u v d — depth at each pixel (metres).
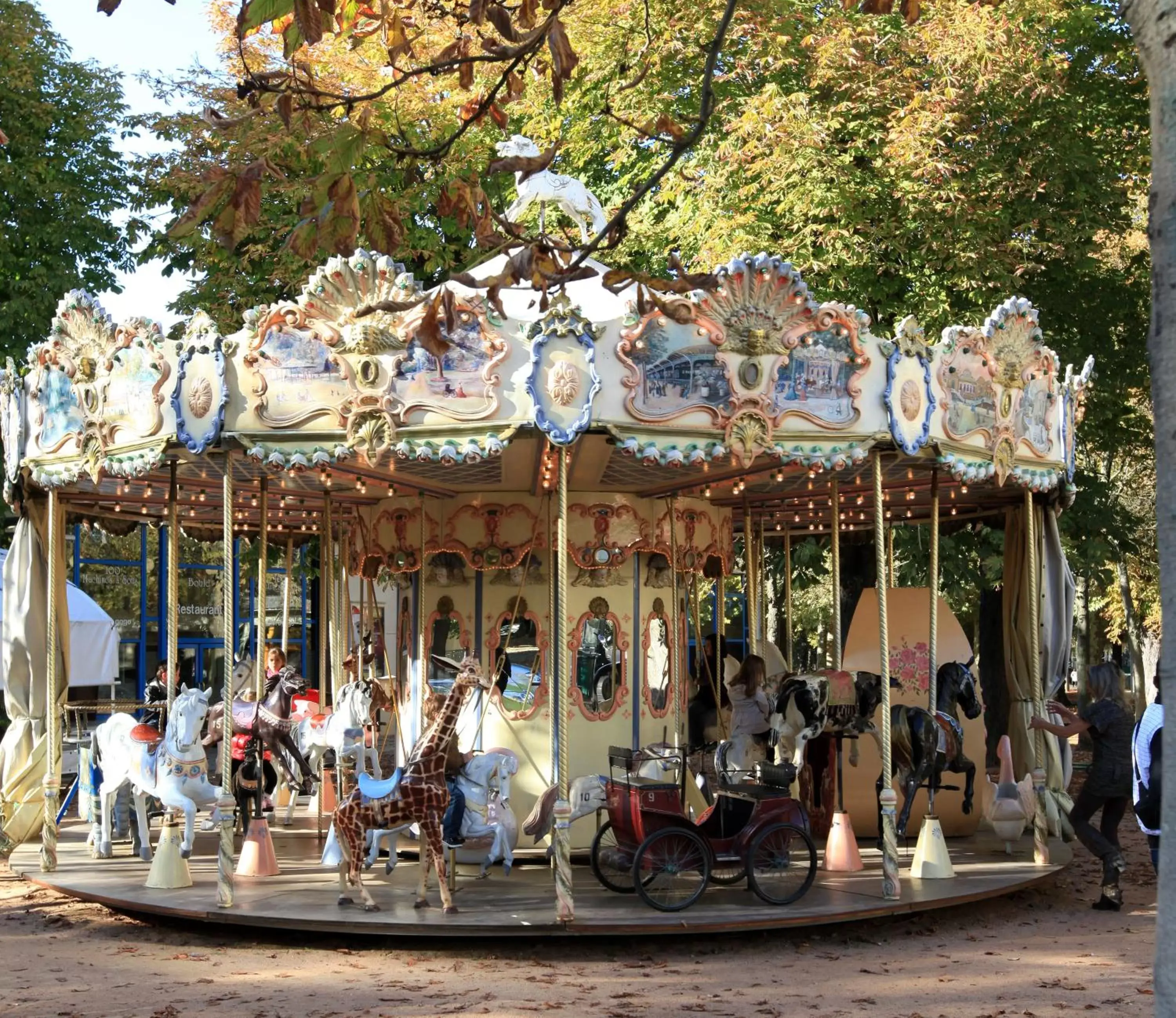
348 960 10.43
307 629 31.86
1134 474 31.83
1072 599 16.62
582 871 13.38
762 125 19.17
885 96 20.28
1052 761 16.56
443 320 11.20
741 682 14.17
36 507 15.95
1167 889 3.44
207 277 23.48
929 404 12.51
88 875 13.29
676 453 11.38
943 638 17.05
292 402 11.62
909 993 9.12
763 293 11.57
